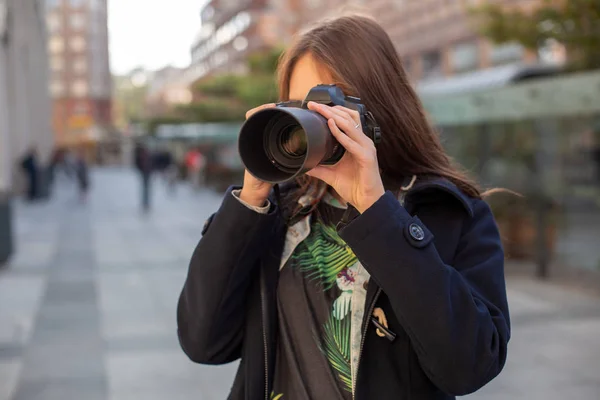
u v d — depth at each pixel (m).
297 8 58.69
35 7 31.80
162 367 4.41
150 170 17.03
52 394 3.91
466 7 10.66
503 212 7.92
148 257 9.17
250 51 62.31
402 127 1.22
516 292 6.51
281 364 1.22
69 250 9.90
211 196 22.31
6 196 8.27
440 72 33.25
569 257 7.57
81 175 20.42
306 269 1.23
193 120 31.28
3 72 15.66
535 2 12.48
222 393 3.97
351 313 1.17
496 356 1.10
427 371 1.10
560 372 4.23
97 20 83.31
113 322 5.58
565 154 7.74
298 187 1.35
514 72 9.63
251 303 1.29
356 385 1.11
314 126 0.99
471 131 8.41
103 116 84.56
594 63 9.26
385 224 1.07
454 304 1.07
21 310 6.01
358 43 1.21
